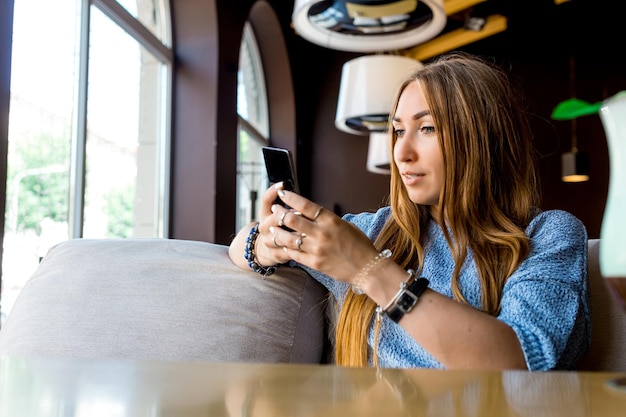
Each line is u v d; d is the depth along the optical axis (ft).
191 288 3.87
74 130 9.43
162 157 13.19
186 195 13.47
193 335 3.68
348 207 22.20
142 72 12.12
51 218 8.76
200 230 13.37
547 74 21.43
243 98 18.49
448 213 3.75
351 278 3.15
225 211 14.03
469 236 3.73
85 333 3.67
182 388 1.56
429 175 3.81
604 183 20.49
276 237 3.31
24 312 3.85
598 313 3.67
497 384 1.59
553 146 21.08
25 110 8.06
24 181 8.03
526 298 3.17
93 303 3.80
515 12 19.71
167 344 3.65
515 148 3.94
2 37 6.98
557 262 3.37
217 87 13.61
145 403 1.40
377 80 10.84
